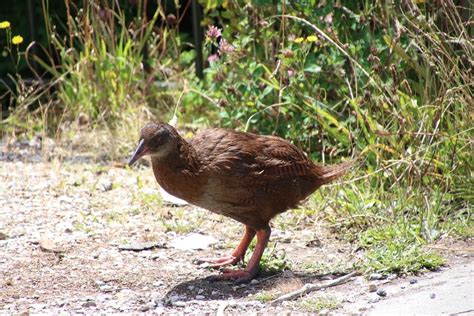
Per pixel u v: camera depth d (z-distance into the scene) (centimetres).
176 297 879
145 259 986
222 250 1019
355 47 1198
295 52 1203
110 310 844
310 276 932
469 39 1120
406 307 816
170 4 1708
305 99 1195
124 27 1512
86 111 1481
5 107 1631
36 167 1317
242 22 1304
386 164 1088
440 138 1100
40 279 926
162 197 1174
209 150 900
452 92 1093
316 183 965
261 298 869
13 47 1727
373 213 1066
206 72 1388
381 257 941
